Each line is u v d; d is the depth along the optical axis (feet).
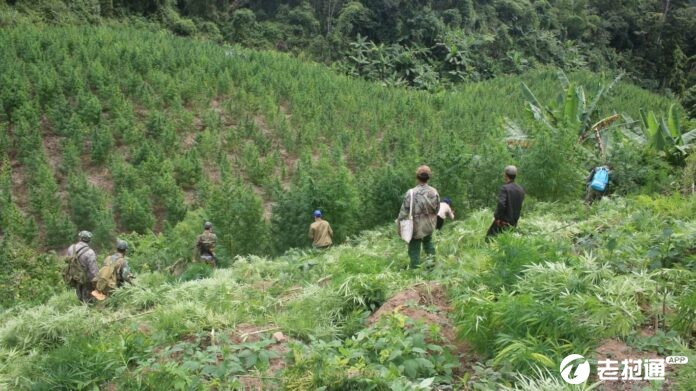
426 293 18.45
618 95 132.46
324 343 14.73
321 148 77.15
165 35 121.49
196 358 15.30
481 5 195.93
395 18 177.17
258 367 14.83
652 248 18.39
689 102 111.45
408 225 22.94
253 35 165.58
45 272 46.26
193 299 22.72
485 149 46.42
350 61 168.96
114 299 25.68
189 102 85.97
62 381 15.01
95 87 81.46
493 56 184.03
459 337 15.48
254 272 27.22
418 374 14.02
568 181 40.27
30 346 20.36
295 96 91.45
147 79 87.56
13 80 73.46
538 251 18.62
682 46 216.13
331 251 30.76
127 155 72.18
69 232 56.39
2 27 101.60
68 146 67.72
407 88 156.76
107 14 140.15
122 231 60.44
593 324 14.35
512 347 13.44
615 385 12.81
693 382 12.23
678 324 14.65
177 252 46.21
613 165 43.70
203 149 74.79
